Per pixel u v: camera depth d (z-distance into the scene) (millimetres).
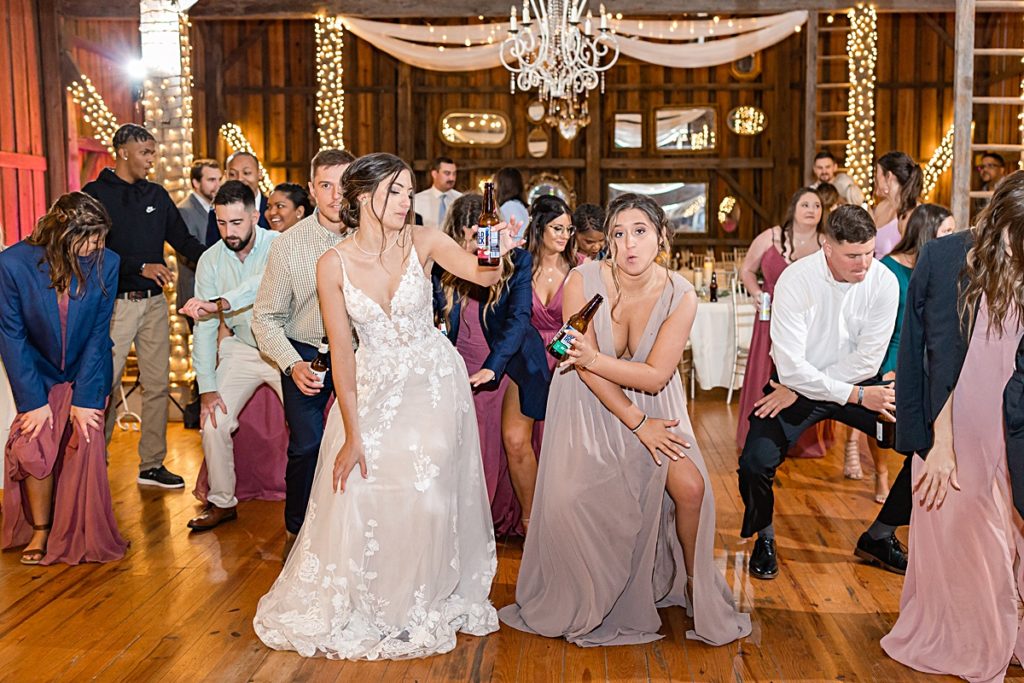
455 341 3658
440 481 2855
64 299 3559
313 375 3273
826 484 4836
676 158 12203
